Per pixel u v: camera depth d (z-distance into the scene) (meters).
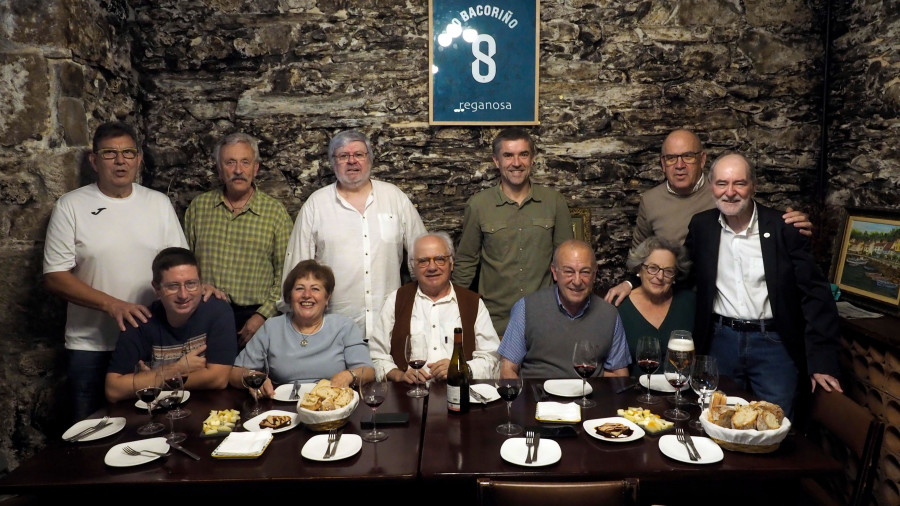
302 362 2.36
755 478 1.73
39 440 2.88
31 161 2.76
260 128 3.42
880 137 3.05
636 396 2.18
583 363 2.01
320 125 3.43
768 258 2.43
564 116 3.46
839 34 3.33
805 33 3.43
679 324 2.63
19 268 2.78
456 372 2.04
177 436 1.86
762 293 2.48
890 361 2.50
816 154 3.50
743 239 2.50
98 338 2.66
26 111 2.73
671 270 2.55
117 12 3.21
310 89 3.41
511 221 3.02
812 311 2.42
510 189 3.04
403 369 2.56
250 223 3.01
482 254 3.11
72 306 2.65
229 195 3.02
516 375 2.54
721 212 2.52
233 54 3.37
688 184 2.95
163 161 3.43
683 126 3.47
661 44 3.43
